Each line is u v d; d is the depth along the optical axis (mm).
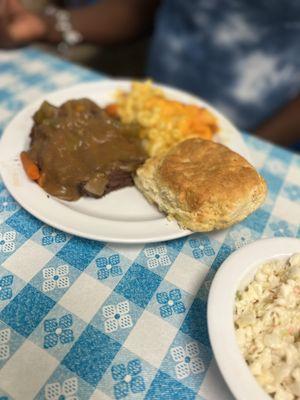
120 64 2582
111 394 598
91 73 1381
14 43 1486
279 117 1696
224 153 851
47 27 1674
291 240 732
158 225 816
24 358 625
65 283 744
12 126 1008
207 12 1577
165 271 786
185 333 684
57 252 797
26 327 668
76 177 887
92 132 962
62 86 1300
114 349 652
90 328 677
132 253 814
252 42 1578
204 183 780
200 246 843
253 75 1642
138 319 698
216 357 543
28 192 841
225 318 590
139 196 928
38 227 839
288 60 1600
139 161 951
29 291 724
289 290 659
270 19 1503
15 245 800
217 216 777
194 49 1684
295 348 600
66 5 2523
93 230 776
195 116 1089
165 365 638
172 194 807
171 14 1710
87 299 722
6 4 1490
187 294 748
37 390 590
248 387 518
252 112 1742
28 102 1207
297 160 1111
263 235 882
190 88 1811
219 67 1676
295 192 1005
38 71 1350
